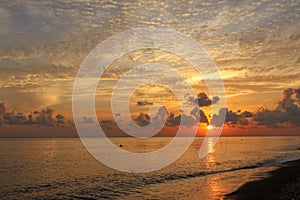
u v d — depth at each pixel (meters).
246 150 99.50
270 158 64.31
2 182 36.47
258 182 30.25
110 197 27.20
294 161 54.59
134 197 26.20
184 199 24.14
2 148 109.50
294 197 23.09
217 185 30.08
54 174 43.06
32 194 29.45
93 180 37.31
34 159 65.94
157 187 30.84
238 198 23.41
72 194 29.08
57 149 107.62
